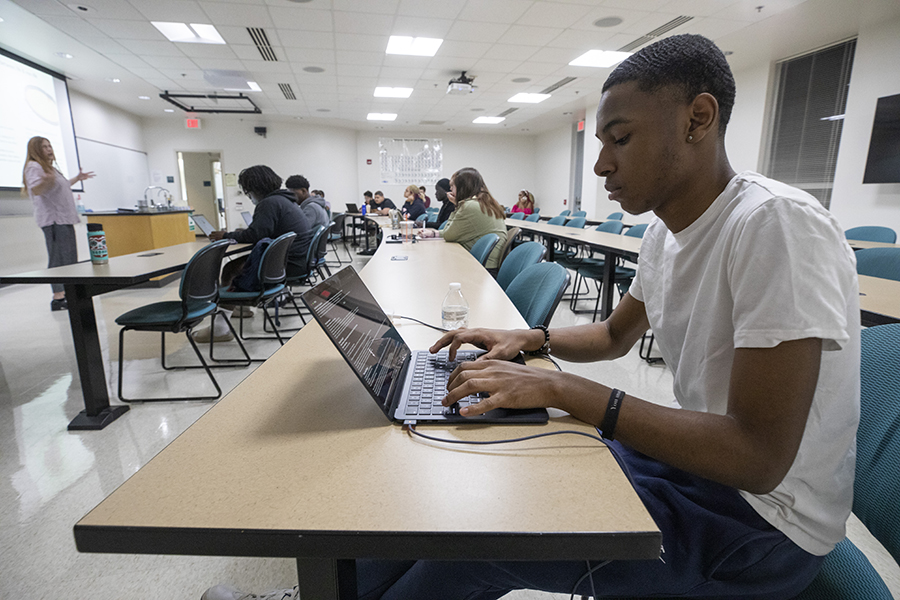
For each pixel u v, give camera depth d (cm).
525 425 61
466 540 41
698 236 65
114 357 283
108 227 532
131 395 227
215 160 1154
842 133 488
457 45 523
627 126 60
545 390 59
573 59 574
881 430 62
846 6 418
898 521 56
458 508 44
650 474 71
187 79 662
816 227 50
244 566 123
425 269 210
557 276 118
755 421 49
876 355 67
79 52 548
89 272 198
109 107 819
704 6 420
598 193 895
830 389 55
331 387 73
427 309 131
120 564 123
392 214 607
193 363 273
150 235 542
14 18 448
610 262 319
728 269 57
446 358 87
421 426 61
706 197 63
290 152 1027
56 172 417
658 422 53
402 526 41
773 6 418
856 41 486
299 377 78
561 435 58
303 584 47
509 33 487
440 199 544
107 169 807
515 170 1259
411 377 76
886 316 128
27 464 169
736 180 61
